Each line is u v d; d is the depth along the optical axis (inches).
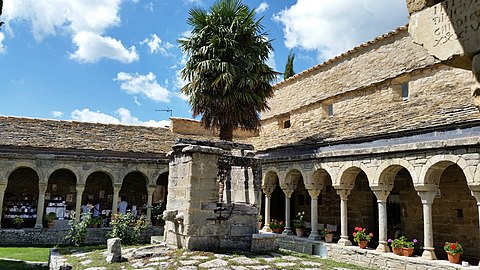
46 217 642.8
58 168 639.8
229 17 626.5
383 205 436.8
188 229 382.6
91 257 369.1
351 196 594.9
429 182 388.2
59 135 694.5
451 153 365.7
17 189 687.1
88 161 661.9
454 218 455.5
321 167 522.6
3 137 633.0
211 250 382.9
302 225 571.2
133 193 785.6
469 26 115.6
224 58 614.2
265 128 916.6
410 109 490.0
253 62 617.0
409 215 511.5
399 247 410.9
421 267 373.7
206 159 403.2
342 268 354.6
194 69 614.9
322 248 494.9
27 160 619.5
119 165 685.3
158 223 726.5
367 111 601.9
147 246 408.5
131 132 800.9
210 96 608.7
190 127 900.6
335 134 535.2
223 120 613.3
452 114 394.6
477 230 431.2
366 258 432.5
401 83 604.1
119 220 584.1
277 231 616.1
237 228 412.8
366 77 649.6
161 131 854.5
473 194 348.2
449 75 524.7
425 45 129.4
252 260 346.0
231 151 465.1
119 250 353.1
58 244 590.9
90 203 739.4
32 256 475.5
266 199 638.5
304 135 615.8
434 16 127.4
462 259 418.9
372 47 649.6
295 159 566.9
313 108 763.4
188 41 633.0
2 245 573.3
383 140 443.2
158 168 714.2
